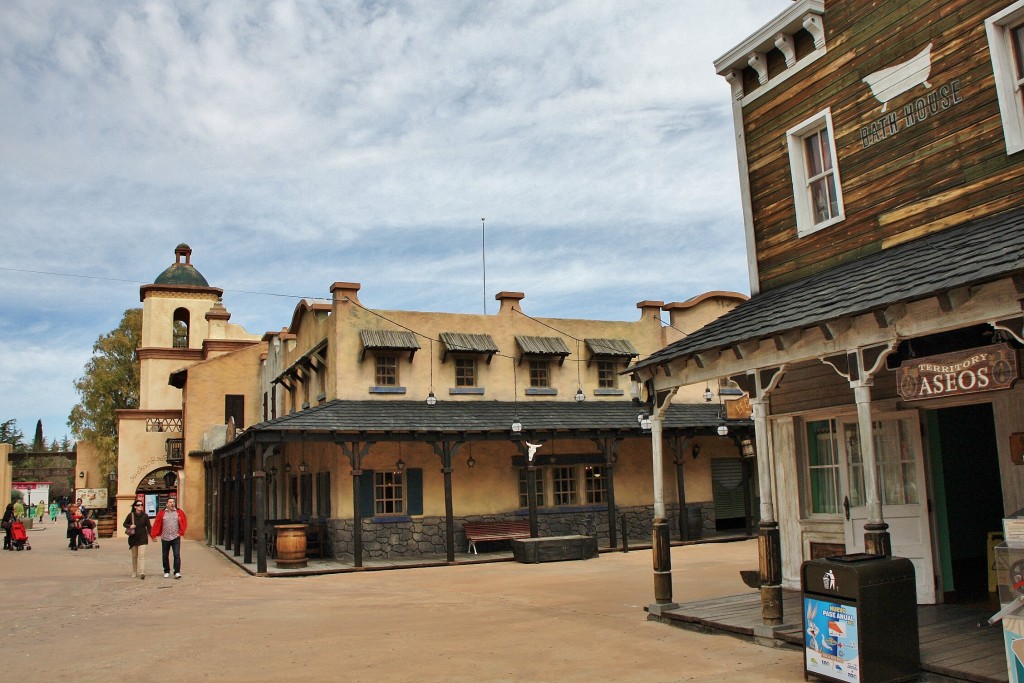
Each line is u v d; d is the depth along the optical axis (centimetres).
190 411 3256
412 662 827
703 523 2458
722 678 723
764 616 868
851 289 838
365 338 2169
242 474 2275
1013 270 628
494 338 2359
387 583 1594
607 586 1409
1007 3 851
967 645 746
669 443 2295
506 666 797
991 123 862
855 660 667
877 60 995
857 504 1044
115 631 1075
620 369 2508
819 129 1091
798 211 1101
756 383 900
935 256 795
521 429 2048
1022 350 770
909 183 948
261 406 3331
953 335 866
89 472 4734
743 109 1209
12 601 1402
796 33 1112
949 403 945
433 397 2191
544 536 2177
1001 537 964
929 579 953
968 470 1168
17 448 10075
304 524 1984
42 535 3619
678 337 2602
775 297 1022
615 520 2223
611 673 755
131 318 5009
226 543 2584
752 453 2338
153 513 3444
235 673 798
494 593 1385
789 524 1138
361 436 1923
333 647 920
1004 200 842
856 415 1050
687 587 1338
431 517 2155
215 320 3841
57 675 812
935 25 927
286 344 2852
